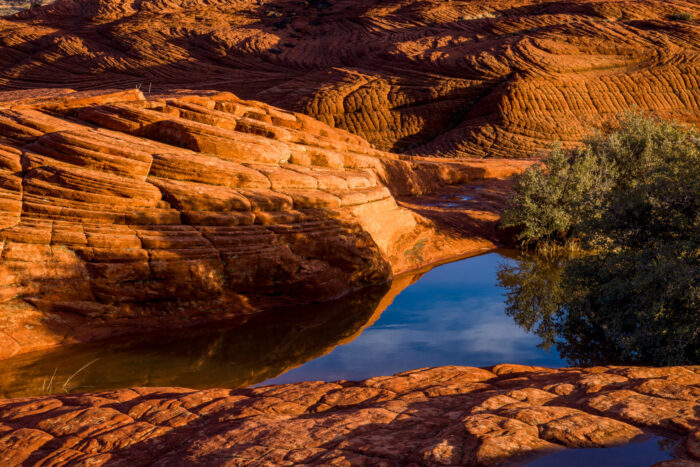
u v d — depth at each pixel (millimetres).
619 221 10922
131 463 3715
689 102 47906
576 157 18906
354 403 4645
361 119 49938
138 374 8320
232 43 71875
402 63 56562
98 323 9867
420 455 3100
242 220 11609
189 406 4832
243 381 8086
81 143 10625
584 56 52219
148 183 10945
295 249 12266
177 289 10570
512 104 46688
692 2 63375
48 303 9398
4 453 3992
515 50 52375
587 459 2920
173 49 71625
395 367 8609
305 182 13703
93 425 4430
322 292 12562
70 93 15188
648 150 17859
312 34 77500
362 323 11039
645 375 4508
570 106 47062
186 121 12891
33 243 9336
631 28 55938
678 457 2891
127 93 13867
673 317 8633
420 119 50188
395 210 16359
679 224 10047
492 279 14414
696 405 3566
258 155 13602
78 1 87938
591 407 3707
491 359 8852
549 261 16062
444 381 5176
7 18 86625
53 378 8062
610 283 9680
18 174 10039
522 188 17750
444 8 74312
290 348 9609
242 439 3703
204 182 11859
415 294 13180
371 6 82188
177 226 10797
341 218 13633
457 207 21438
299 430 3762
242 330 10562
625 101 47562
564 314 11328
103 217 10133
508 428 3289
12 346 8797
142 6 87500
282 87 57656
